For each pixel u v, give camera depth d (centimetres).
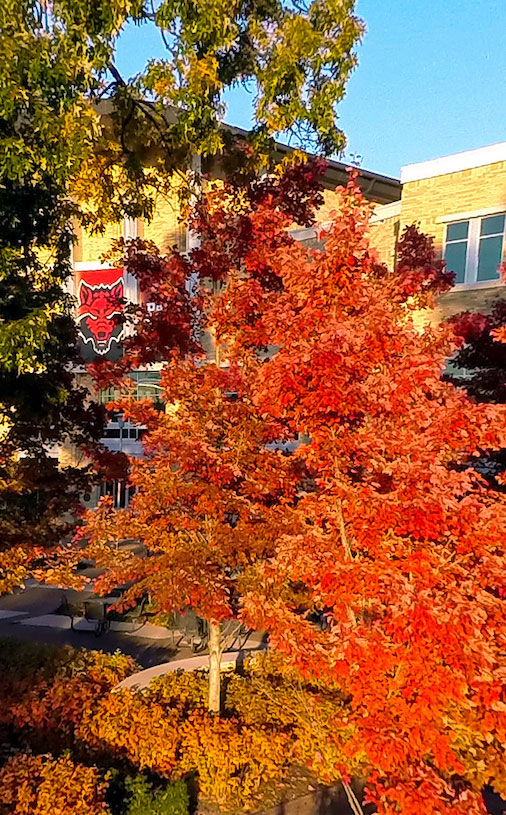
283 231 677
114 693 780
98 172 811
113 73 716
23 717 741
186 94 612
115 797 578
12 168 475
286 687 793
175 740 664
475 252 1318
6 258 564
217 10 575
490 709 351
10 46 457
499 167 1273
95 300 1850
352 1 634
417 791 352
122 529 691
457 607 334
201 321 747
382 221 1497
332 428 415
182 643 1173
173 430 622
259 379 424
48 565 794
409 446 371
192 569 610
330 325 390
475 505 372
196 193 889
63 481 824
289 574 444
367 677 373
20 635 1225
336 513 427
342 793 649
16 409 721
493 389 777
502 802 597
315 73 654
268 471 610
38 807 517
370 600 396
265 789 652
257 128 702
